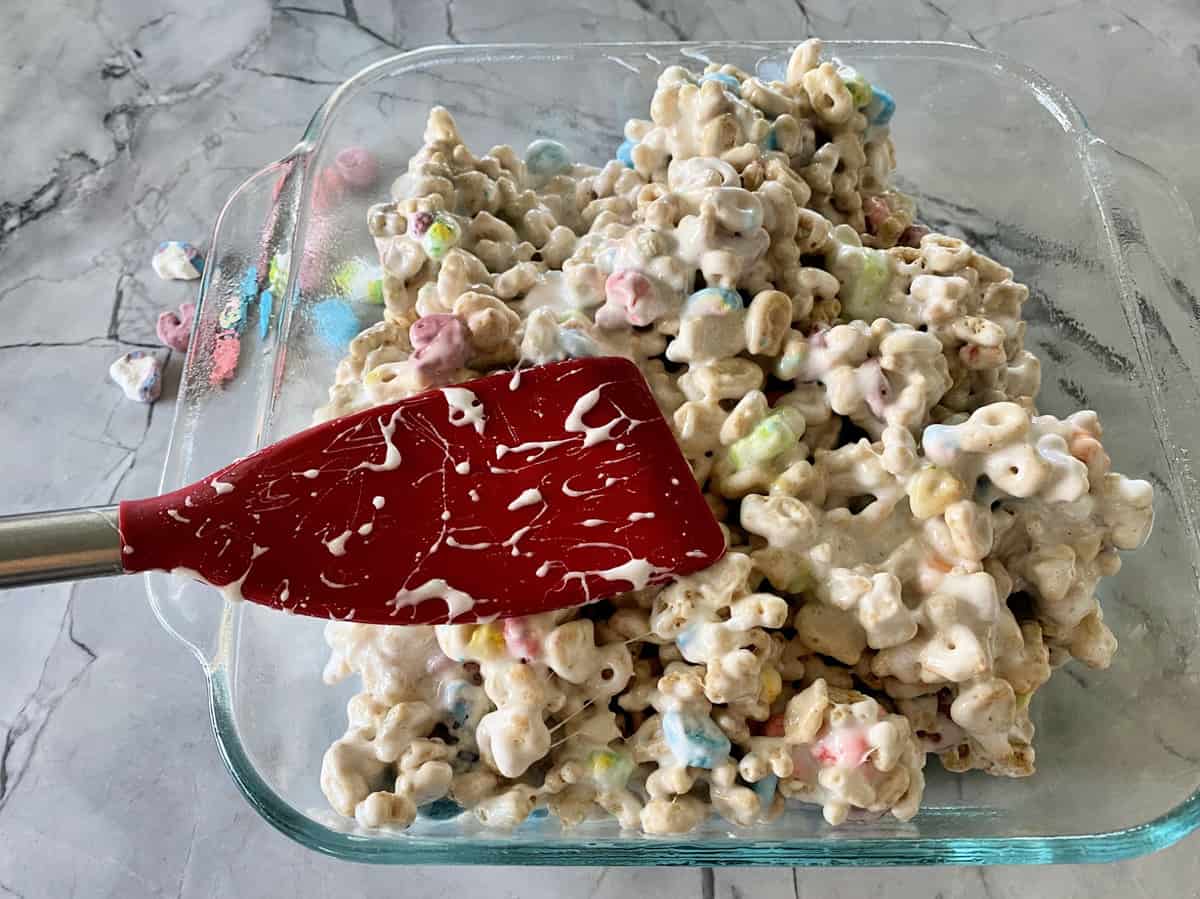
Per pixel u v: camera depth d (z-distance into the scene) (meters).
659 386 0.22
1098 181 0.27
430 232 0.24
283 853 0.25
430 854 0.20
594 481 0.21
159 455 0.31
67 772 0.26
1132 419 0.24
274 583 0.20
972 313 0.24
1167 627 0.22
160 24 0.38
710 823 0.21
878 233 0.27
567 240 0.26
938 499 0.20
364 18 0.38
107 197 0.35
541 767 0.21
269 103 0.36
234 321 0.26
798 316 0.23
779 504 0.21
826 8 0.36
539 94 0.30
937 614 0.20
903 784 0.20
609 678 0.20
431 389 0.22
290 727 0.22
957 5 0.36
